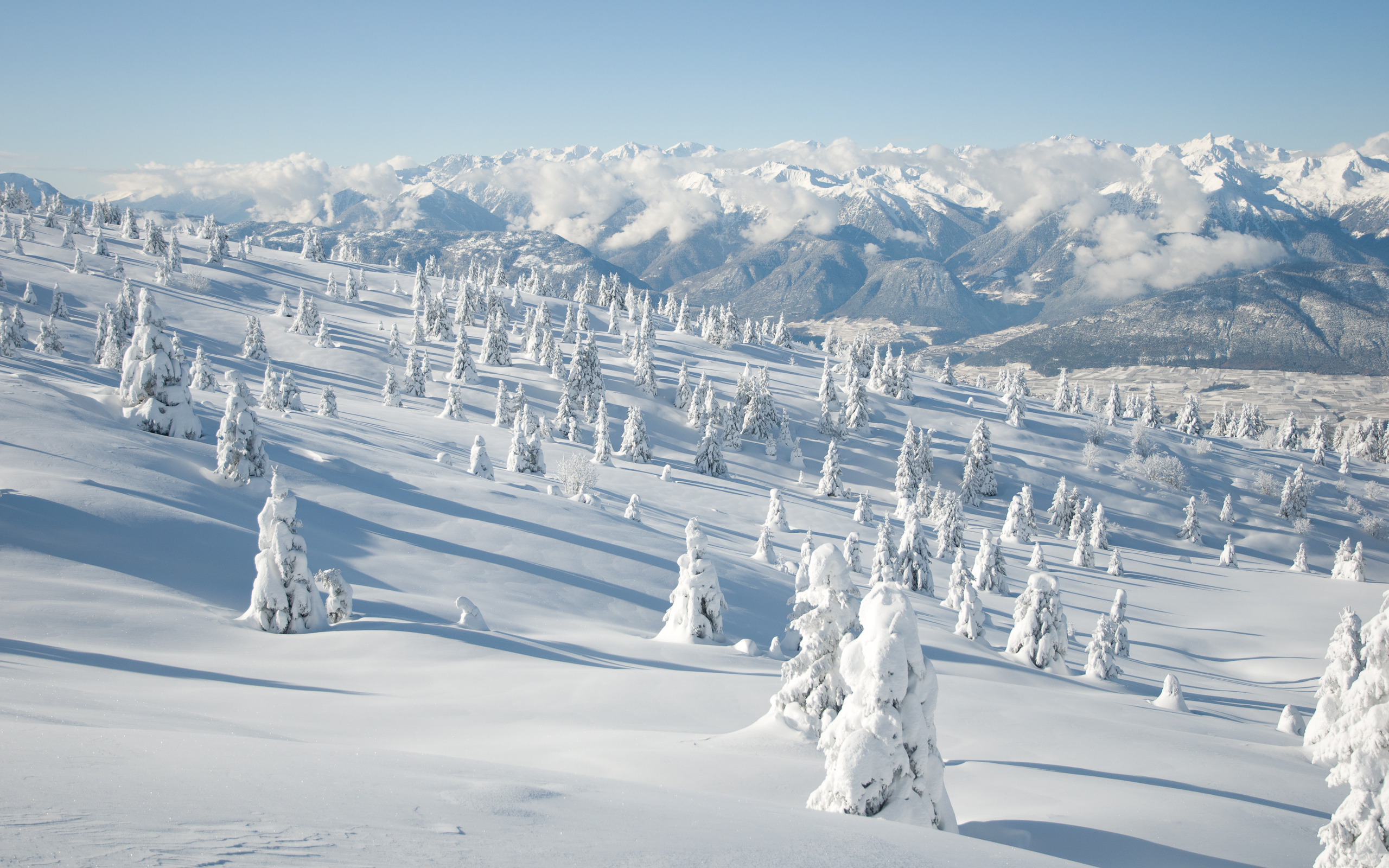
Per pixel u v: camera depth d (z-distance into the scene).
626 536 52.09
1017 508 97.50
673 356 171.88
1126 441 149.50
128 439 40.34
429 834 4.30
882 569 62.66
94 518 28.84
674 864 4.55
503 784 6.19
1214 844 11.48
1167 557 101.69
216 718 11.18
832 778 9.92
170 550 28.83
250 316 125.19
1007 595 69.44
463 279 177.50
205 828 3.68
